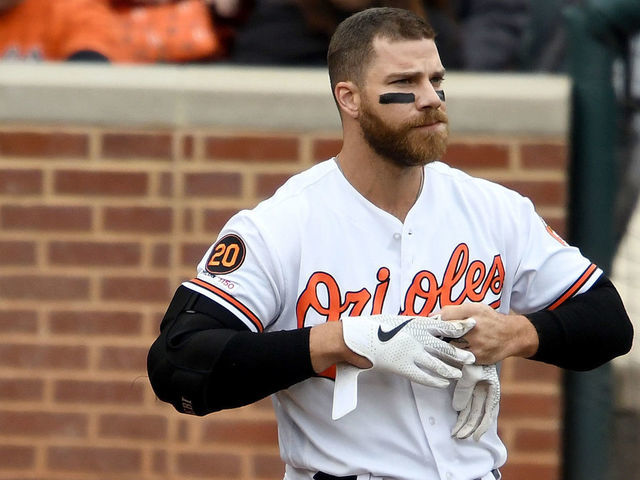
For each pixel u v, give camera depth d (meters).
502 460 12.72
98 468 18.23
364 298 12.04
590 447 18.48
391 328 11.39
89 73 18.14
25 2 20.23
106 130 18.05
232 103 17.92
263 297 11.88
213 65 20.09
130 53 19.98
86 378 18.22
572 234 18.66
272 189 17.98
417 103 11.70
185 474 18.16
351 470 12.01
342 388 11.53
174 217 18.06
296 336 11.50
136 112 18.00
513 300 12.88
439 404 12.05
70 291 18.17
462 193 12.48
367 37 11.83
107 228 18.12
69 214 18.14
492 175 17.92
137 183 18.08
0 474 18.27
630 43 18.47
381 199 12.17
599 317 12.37
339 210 12.13
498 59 20.17
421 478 12.00
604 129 18.48
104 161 18.06
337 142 17.92
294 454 12.41
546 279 12.59
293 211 12.04
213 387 11.61
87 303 18.17
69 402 18.22
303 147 17.95
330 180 12.26
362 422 11.98
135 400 18.19
